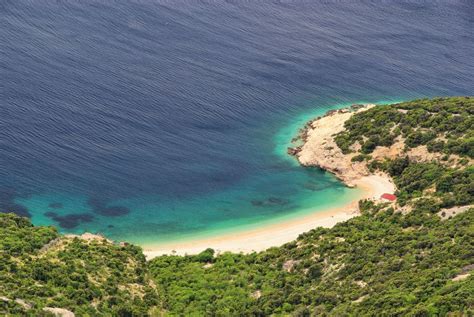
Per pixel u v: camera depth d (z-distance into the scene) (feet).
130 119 511.40
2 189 424.46
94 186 437.58
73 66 570.05
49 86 536.01
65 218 406.82
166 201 432.25
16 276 275.59
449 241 308.40
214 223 412.77
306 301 292.61
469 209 349.00
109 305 283.18
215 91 566.77
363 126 481.05
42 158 455.22
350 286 294.46
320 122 522.88
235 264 351.67
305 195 442.09
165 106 534.37
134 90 549.54
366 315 253.85
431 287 260.21
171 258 362.33
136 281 318.24
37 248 314.96
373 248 327.47
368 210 407.64
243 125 525.75
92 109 515.50
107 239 372.17
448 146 426.92
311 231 378.32
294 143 506.48
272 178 460.96
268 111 549.13
